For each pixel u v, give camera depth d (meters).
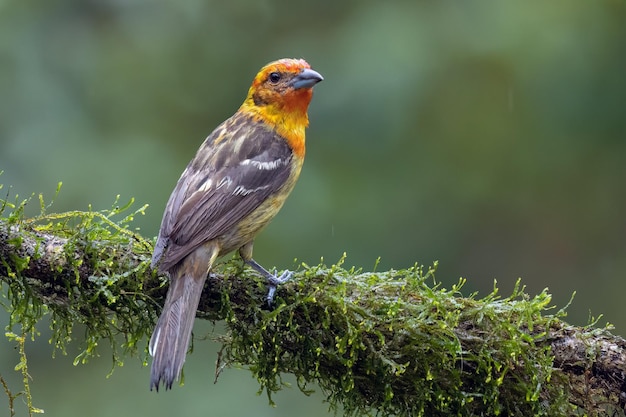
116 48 14.31
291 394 12.21
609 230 14.30
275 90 9.09
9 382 12.09
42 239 7.14
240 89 14.52
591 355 6.91
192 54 14.52
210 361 12.25
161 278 7.38
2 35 13.59
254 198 8.46
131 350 7.46
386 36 13.28
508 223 14.23
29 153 13.12
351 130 13.35
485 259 14.17
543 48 13.30
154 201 13.01
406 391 7.12
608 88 13.29
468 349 6.98
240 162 8.56
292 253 13.02
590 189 14.14
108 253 7.23
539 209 14.20
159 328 7.08
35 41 13.74
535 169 13.98
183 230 7.96
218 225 8.14
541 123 13.66
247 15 14.61
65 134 13.40
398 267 13.48
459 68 13.47
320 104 13.34
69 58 13.95
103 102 14.02
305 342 7.23
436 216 13.81
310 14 14.48
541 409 6.99
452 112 13.65
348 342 7.02
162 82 14.34
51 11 14.07
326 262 13.09
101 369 12.52
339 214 13.29
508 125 13.70
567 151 13.81
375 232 13.45
